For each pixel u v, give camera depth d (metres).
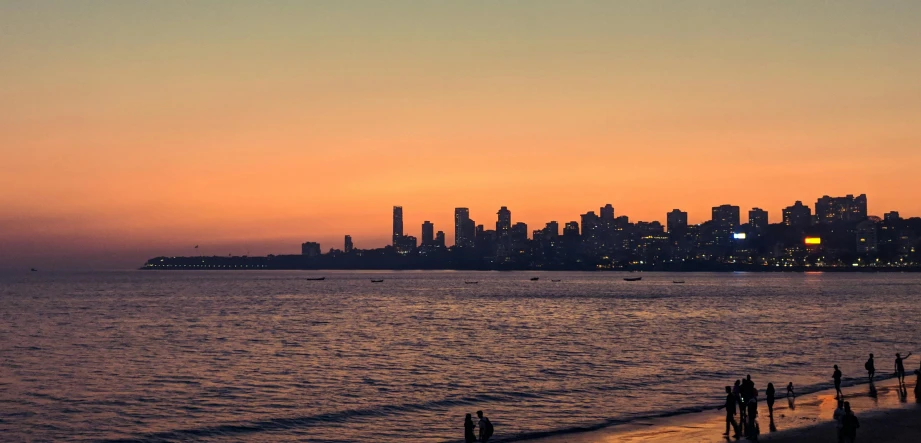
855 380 63.78
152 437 46.34
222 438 45.94
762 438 41.47
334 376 70.38
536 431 45.62
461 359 83.06
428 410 53.78
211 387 64.25
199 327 127.50
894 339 103.44
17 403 57.44
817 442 40.28
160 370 74.81
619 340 104.00
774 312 164.50
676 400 55.97
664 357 83.56
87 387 64.56
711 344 97.75
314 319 146.38
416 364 78.94
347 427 48.59
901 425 43.75
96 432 47.75
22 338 109.38
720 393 58.84
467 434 38.56
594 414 51.12
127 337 110.25
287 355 87.38
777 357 82.75
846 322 135.12
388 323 136.38
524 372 72.38
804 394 56.06
